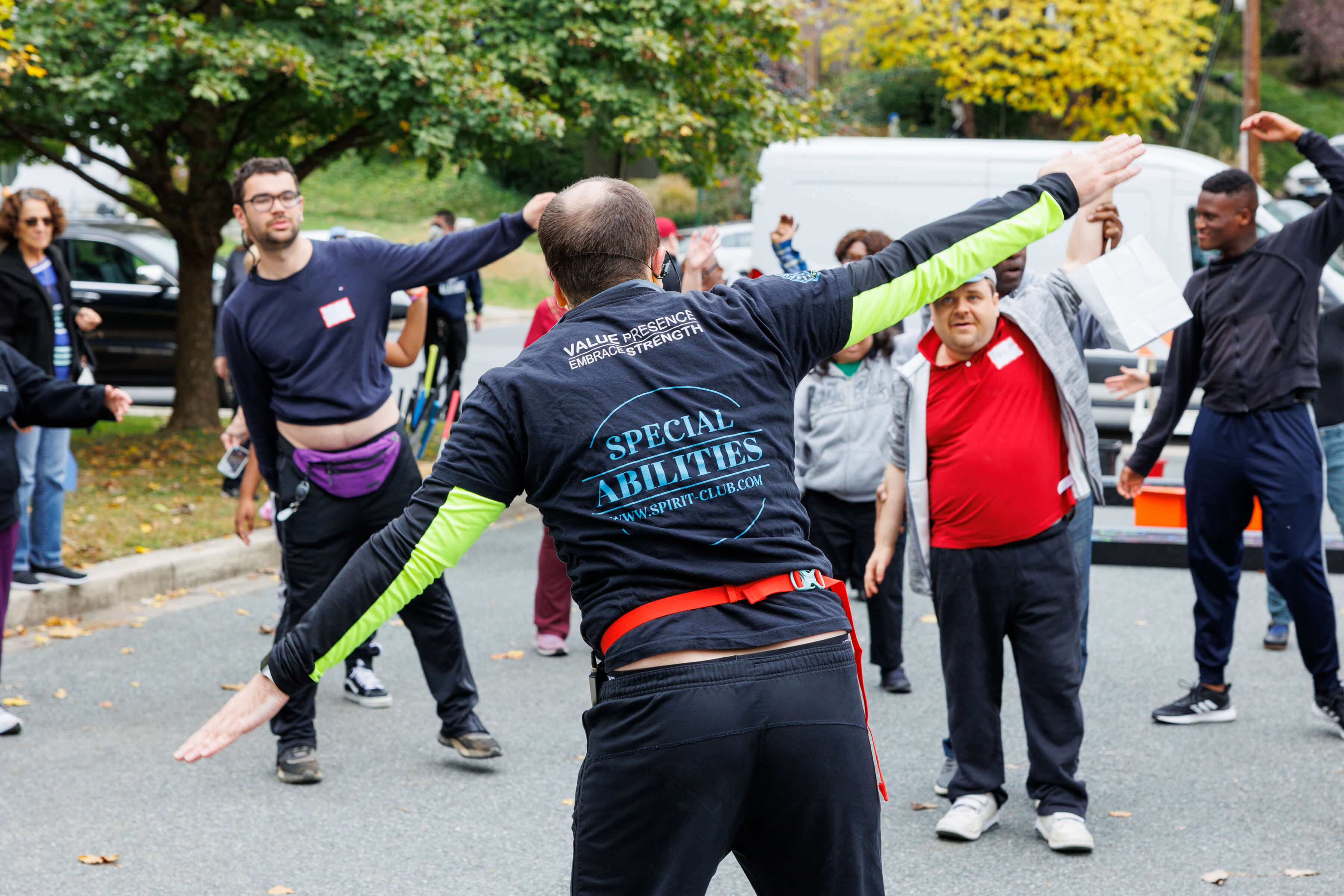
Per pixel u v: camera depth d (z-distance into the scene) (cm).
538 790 446
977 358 388
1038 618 391
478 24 1005
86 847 393
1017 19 1942
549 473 213
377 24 963
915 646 647
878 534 430
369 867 382
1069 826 390
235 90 891
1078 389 390
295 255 439
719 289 230
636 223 230
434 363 993
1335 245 491
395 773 462
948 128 3306
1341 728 493
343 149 1139
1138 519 813
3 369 470
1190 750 484
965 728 404
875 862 217
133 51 878
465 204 3841
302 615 457
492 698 552
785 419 224
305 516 449
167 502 892
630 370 216
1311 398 496
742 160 1146
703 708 205
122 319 1329
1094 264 304
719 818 206
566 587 616
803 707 208
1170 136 3512
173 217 1159
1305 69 4269
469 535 217
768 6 1061
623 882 210
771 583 213
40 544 666
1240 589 750
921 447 397
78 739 493
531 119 952
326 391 441
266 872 377
